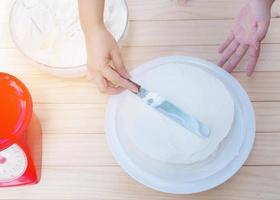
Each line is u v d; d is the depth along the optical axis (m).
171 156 0.78
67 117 0.89
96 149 0.85
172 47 0.97
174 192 0.78
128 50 0.97
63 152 0.85
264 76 0.92
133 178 0.82
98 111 0.89
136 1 1.03
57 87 0.92
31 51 0.93
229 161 0.81
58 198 0.80
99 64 0.80
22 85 0.74
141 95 0.83
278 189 0.81
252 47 0.91
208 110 0.83
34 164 0.79
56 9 0.98
